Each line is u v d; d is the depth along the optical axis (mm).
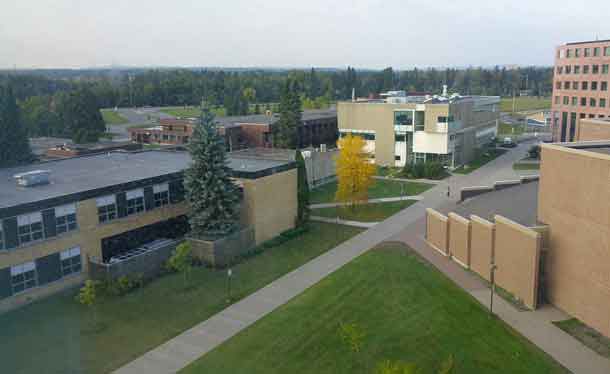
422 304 32062
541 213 33031
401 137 80375
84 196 36031
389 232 47781
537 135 116438
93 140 97625
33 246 33031
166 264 37125
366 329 29000
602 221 27422
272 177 45219
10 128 70812
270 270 38562
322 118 96250
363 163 52875
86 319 30625
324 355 26500
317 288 34812
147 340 28156
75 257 35719
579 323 29438
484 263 36156
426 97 93125
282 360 26109
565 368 25141
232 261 40188
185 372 25125
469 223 37688
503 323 29781
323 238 46375
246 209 43531
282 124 86812
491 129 100750
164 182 42375
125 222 39156
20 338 28312
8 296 31906
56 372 24906
